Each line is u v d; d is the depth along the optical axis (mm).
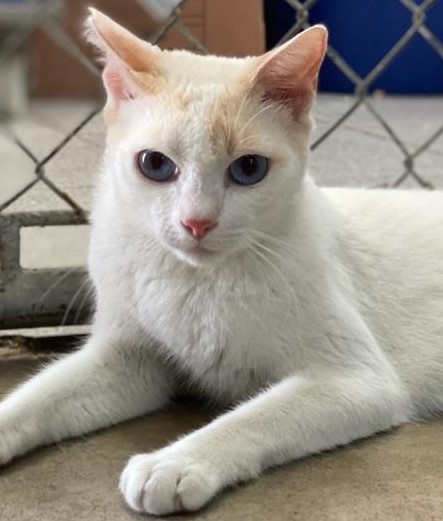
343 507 372
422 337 484
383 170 809
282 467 401
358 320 452
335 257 467
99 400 442
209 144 389
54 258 604
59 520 361
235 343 427
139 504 363
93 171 590
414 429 449
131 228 436
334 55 657
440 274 502
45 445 422
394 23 1050
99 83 609
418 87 1208
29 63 611
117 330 459
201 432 391
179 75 409
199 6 748
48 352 542
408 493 383
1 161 666
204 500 366
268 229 421
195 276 425
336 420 413
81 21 540
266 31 885
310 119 422
